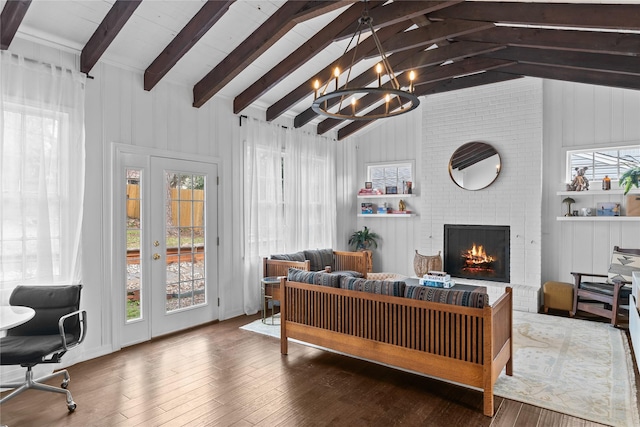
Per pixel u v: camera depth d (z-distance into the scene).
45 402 2.87
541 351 3.84
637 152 5.20
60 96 3.45
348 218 7.45
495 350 2.83
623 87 4.45
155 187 4.31
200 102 4.65
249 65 4.59
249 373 3.37
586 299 5.13
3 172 3.12
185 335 4.41
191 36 3.68
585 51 3.79
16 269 3.18
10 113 3.16
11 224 3.16
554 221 5.64
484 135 6.05
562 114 5.57
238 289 5.29
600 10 3.21
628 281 4.64
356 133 7.51
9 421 2.62
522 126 5.73
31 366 2.81
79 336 3.00
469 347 2.79
